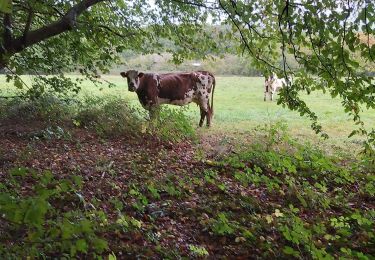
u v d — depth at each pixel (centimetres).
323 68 521
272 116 1616
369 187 705
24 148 826
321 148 1057
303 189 687
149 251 448
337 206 648
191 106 1864
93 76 978
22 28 801
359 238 520
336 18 469
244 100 2161
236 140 1101
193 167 812
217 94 2417
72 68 1070
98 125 1057
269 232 526
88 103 1209
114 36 870
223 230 503
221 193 665
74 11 631
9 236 334
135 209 561
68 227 234
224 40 760
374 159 708
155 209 564
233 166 807
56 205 522
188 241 496
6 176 624
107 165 743
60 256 384
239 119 1531
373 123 1499
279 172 768
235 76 3444
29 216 211
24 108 1109
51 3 709
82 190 597
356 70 535
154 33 902
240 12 589
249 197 632
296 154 847
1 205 227
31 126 1026
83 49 865
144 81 1241
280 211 606
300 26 508
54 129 1009
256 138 1111
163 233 500
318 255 426
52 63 961
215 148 978
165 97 1284
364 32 450
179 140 1030
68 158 786
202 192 666
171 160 852
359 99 525
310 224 561
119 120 1073
